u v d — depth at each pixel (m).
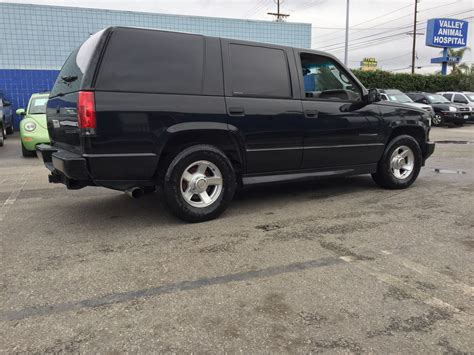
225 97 4.70
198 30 20.33
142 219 4.95
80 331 2.64
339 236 4.35
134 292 3.14
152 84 4.30
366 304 2.96
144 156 4.26
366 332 2.62
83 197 6.11
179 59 4.48
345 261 3.71
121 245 4.10
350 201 5.79
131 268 3.56
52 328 2.67
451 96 22.00
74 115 4.19
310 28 22.36
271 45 5.17
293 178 5.42
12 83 18.12
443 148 12.38
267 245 4.09
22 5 17.75
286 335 2.59
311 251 3.94
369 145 6.02
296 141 5.27
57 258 3.79
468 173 8.12
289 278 3.36
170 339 2.55
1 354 2.40
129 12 19.12
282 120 5.10
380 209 5.39
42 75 18.45
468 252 3.92
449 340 2.54
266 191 6.39
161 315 2.82
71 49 18.67
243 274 3.44
